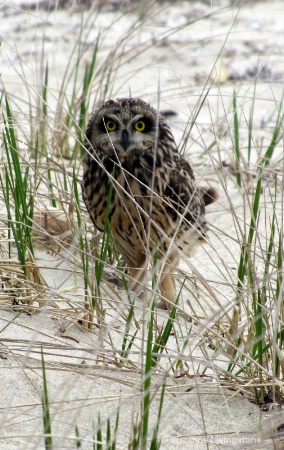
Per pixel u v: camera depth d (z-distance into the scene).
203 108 17.20
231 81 18.92
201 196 11.15
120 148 10.05
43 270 10.27
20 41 20.83
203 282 8.29
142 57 20.38
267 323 8.06
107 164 10.16
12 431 7.16
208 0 25.42
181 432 7.45
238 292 8.61
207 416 7.68
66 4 23.02
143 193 10.09
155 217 10.10
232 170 13.38
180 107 17.19
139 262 10.48
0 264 9.42
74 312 9.02
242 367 7.94
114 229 10.30
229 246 11.61
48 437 6.60
